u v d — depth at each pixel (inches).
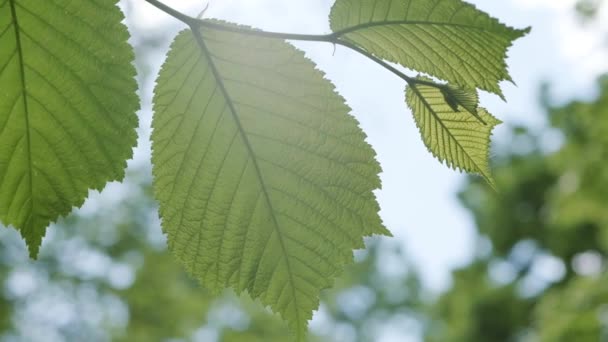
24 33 25.9
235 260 27.2
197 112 26.4
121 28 26.0
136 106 26.4
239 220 27.1
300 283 27.4
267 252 27.2
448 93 25.5
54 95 26.2
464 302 251.6
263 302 27.4
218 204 27.0
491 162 26.4
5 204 26.7
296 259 27.3
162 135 26.5
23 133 26.5
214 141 26.6
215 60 26.1
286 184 26.9
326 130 26.5
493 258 261.7
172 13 25.8
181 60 26.0
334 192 26.9
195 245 27.1
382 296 366.0
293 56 26.0
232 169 26.8
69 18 25.9
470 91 25.5
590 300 108.7
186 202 27.0
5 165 26.6
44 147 26.5
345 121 26.5
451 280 263.3
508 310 245.3
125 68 26.2
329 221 27.0
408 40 25.0
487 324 248.8
